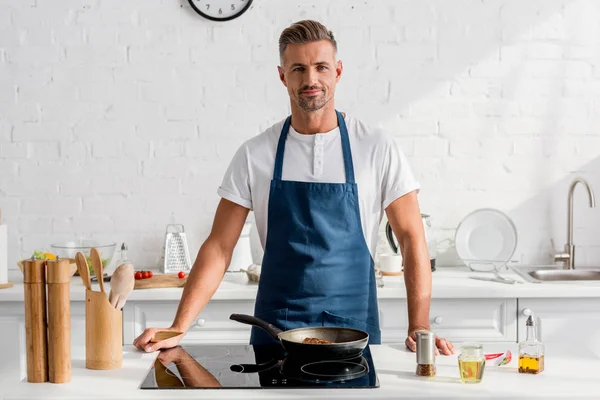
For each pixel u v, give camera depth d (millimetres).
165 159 4531
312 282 2910
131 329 3908
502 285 3908
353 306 2934
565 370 2201
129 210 4543
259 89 4520
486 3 4492
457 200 4555
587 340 3912
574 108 4527
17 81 4484
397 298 3914
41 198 4523
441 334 3920
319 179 2961
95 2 4469
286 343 2285
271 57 4508
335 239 2926
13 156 4504
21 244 4527
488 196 4555
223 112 4527
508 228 4395
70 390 2047
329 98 2879
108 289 3898
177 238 4359
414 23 4500
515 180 4555
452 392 1993
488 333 3916
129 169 4531
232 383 2074
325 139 2973
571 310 3914
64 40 4484
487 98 4527
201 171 4539
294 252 2932
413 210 2961
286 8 4492
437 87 4520
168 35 4500
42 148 4508
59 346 2105
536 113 4527
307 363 2270
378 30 4500
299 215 2945
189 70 4508
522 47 4508
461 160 4543
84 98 4500
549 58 4516
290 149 3000
